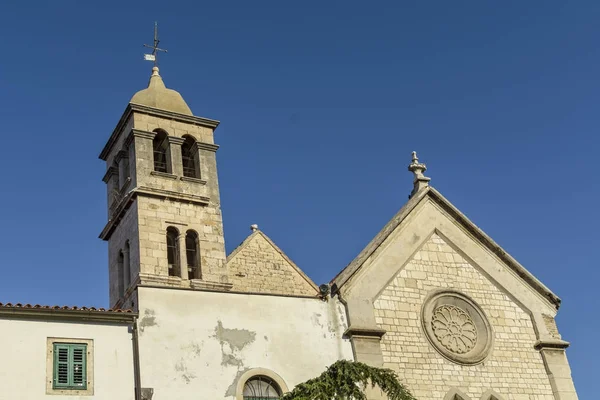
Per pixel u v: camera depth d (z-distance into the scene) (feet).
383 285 100.17
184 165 118.93
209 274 107.45
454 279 106.32
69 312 79.30
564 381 104.17
